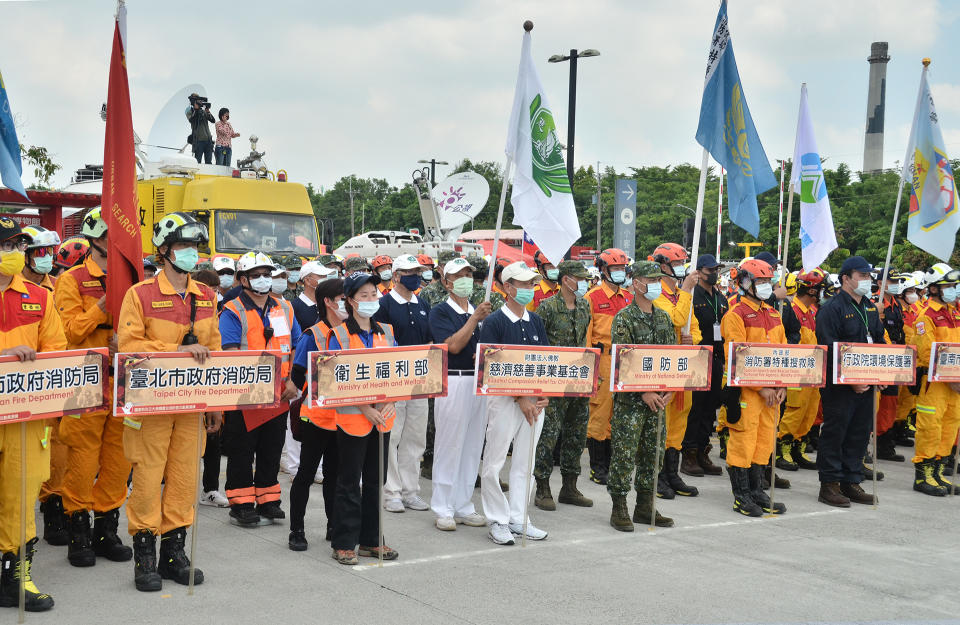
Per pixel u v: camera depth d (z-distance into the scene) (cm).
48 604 526
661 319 773
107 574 598
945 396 936
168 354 554
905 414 1189
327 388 596
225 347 721
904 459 1148
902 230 3553
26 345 538
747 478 831
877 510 859
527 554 669
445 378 646
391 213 6981
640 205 6206
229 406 575
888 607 571
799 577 629
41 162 2133
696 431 1005
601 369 940
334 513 636
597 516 801
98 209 645
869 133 7350
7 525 525
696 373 755
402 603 551
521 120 743
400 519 777
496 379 674
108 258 611
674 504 860
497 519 699
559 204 746
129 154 614
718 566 650
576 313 846
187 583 579
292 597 558
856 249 3988
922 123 1034
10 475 521
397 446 816
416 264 820
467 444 759
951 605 579
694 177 7081
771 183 875
